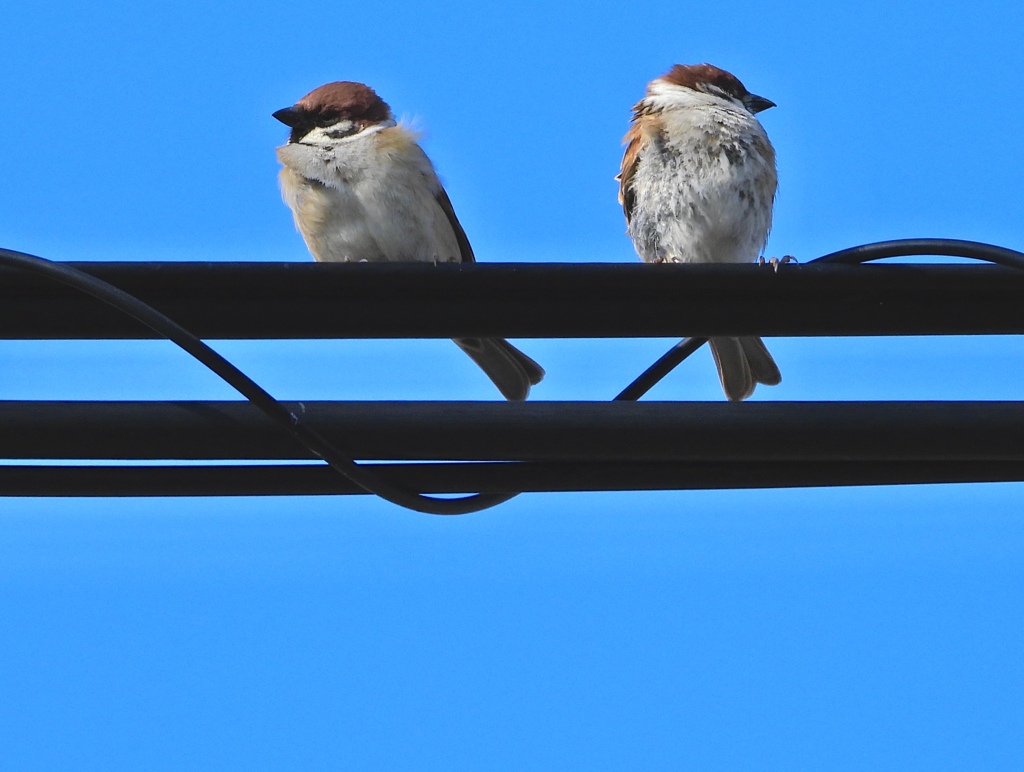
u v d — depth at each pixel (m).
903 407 6.46
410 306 6.63
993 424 6.44
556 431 6.36
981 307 6.78
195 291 6.48
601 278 6.58
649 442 6.40
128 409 6.26
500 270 6.56
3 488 6.36
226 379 5.94
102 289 5.91
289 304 6.58
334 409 6.32
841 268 6.65
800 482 6.65
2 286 6.38
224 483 6.44
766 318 6.76
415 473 6.48
